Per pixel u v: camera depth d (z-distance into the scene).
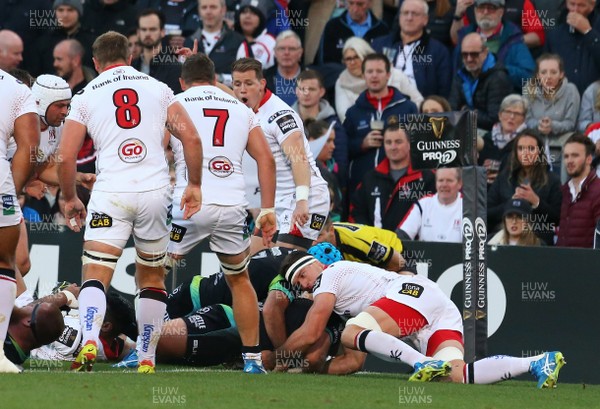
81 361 19.17
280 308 23.44
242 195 21.92
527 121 34.28
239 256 21.98
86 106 19.89
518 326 27.05
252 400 16.34
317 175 26.91
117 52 20.45
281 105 25.47
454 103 35.34
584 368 26.92
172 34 36.28
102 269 19.67
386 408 16.09
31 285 27.94
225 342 24.00
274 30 37.47
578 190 31.16
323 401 16.64
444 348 21.75
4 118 18.72
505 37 35.66
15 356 20.31
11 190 18.73
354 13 37.06
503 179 32.62
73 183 20.11
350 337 21.44
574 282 27.03
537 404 17.64
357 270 22.48
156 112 19.97
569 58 35.88
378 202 32.47
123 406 14.83
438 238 31.30
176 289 25.45
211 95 22.09
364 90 35.31
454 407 16.62
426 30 36.88
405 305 21.77
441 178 31.12
